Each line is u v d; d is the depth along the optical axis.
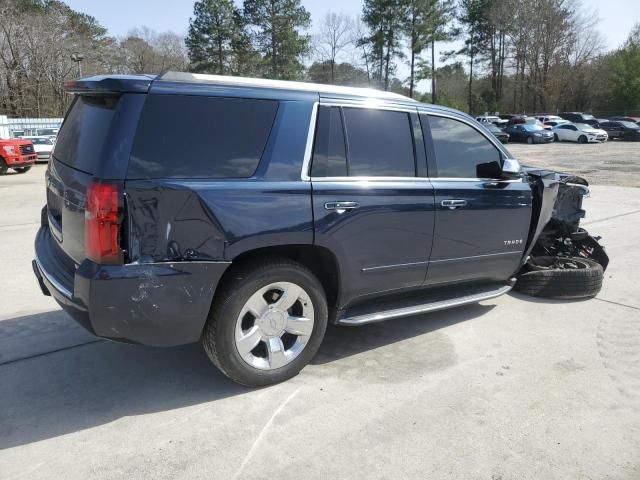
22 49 45.75
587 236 5.80
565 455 2.76
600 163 20.86
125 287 2.77
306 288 3.38
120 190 2.73
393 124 3.83
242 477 2.57
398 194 3.73
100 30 57.88
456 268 4.24
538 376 3.60
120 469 2.62
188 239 2.90
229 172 3.06
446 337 4.25
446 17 56.81
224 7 51.91
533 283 5.20
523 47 61.53
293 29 52.66
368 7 55.44
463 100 67.81
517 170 4.28
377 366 3.73
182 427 2.97
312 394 3.33
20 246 7.14
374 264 3.70
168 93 2.94
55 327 4.36
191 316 2.98
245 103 3.18
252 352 3.39
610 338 4.25
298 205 3.24
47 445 2.80
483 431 2.96
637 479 2.58
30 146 18.78
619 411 3.17
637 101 56.22
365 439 2.88
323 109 3.47
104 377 3.54
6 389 3.37
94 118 3.04
